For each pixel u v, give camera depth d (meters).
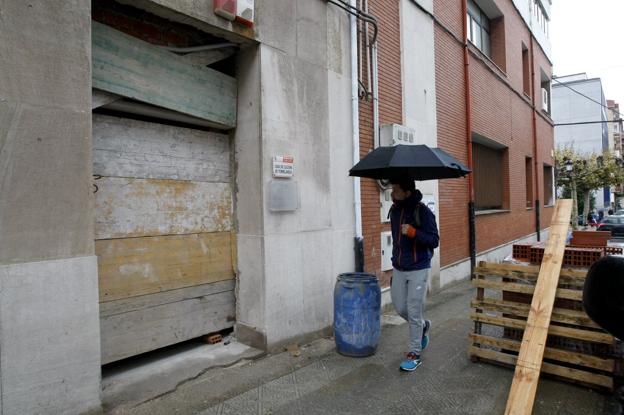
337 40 5.78
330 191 5.59
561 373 3.98
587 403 3.64
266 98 4.70
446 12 9.32
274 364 4.43
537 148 16.73
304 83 5.20
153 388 3.73
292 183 4.95
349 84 6.00
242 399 3.68
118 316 3.88
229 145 4.95
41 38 2.95
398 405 3.61
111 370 4.06
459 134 9.73
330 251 5.56
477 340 4.51
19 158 2.85
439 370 4.34
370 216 6.52
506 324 4.32
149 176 4.15
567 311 3.93
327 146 5.56
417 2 8.02
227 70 4.95
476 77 10.83
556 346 4.17
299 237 5.09
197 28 4.25
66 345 3.04
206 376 4.09
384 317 6.38
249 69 4.73
